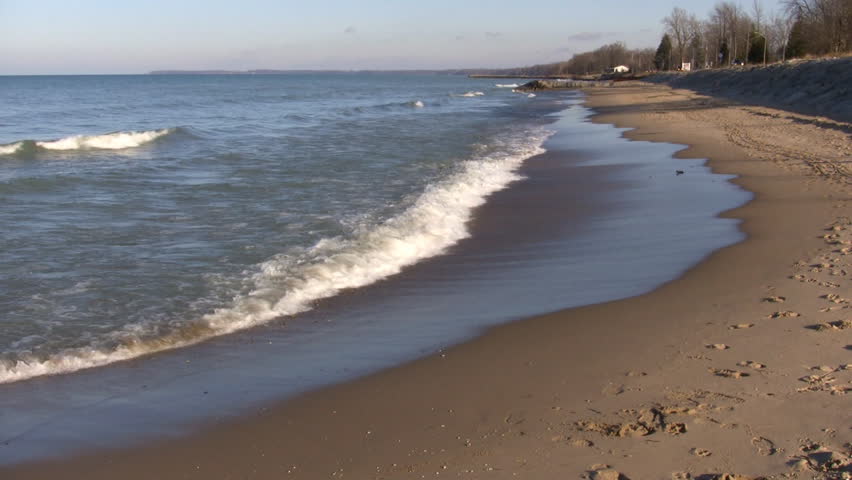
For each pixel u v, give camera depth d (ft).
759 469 12.69
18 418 16.25
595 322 21.45
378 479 13.20
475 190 45.75
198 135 81.97
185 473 13.85
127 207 38.63
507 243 32.78
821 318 20.33
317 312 23.41
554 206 41.09
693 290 24.07
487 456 13.80
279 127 96.37
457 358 19.15
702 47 406.62
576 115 122.52
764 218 34.73
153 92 277.85
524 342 20.10
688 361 17.88
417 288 26.03
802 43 239.09
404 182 46.98
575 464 13.26
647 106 134.41
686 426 14.42
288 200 40.50
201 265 27.86
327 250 29.91
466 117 122.11
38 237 31.96
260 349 20.29
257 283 25.81
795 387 15.90
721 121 90.22
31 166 55.93
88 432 15.57
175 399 17.12
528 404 16.07
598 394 16.34
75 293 24.62
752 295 22.97
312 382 17.90
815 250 28.04
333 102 191.01
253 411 16.38
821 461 12.76
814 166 49.14
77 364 19.33
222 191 43.42
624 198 42.75
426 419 15.64
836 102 91.71
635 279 25.94
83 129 101.65
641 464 13.12
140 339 20.94
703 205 39.17
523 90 318.45
